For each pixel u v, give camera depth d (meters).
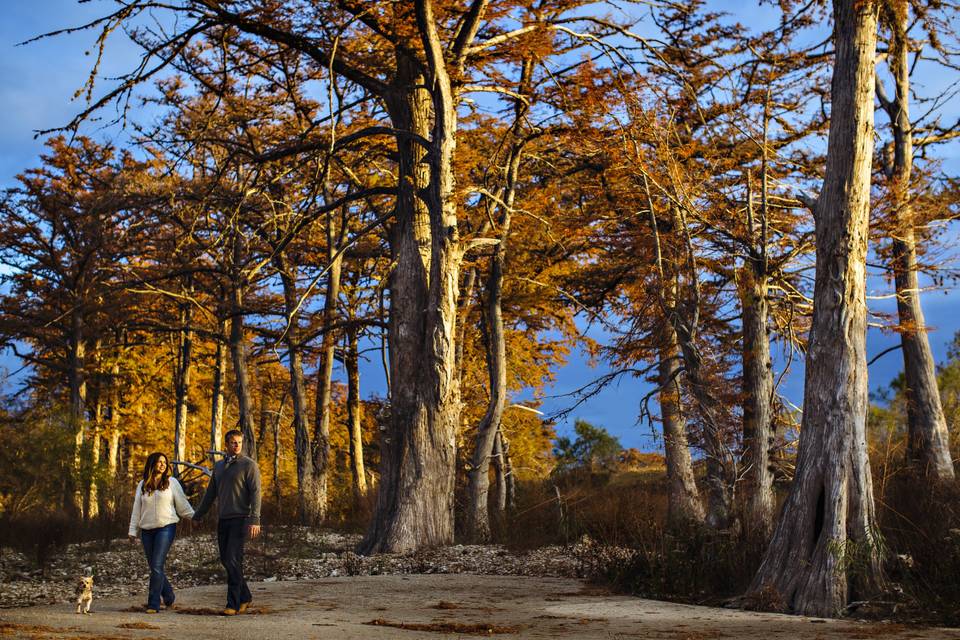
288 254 33.09
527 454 37.12
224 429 46.78
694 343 18.25
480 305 29.00
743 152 20.78
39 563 15.69
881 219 21.59
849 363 10.55
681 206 18.72
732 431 17.27
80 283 36.44
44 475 28.73
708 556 12.05
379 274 32.25
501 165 25.94
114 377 40.88
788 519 10.46
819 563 9.96
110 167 35.97
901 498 13.01
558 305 29.02
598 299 27.67
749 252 19.17
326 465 31.58
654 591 11.61
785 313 21.14
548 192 26.03
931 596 9.38
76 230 35.53
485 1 19.97
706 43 23.09
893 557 10.21
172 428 46.00
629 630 8.13
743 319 19.00
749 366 18.33
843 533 10.04
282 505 33.38
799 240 20.44
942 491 13.58
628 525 14.36
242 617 9.13
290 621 8.72
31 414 37.06
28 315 36.69
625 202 22.33
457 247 19.56
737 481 16.59
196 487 33.06
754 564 11.50
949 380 29.02
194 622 8.47
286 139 28.56
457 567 16.09
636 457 22.31
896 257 23.52
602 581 12.84
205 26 20.36
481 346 32.72
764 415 17.62
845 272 10.78
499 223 24.97
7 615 8.57
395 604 10.59
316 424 31.86
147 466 9.65
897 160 25.28
